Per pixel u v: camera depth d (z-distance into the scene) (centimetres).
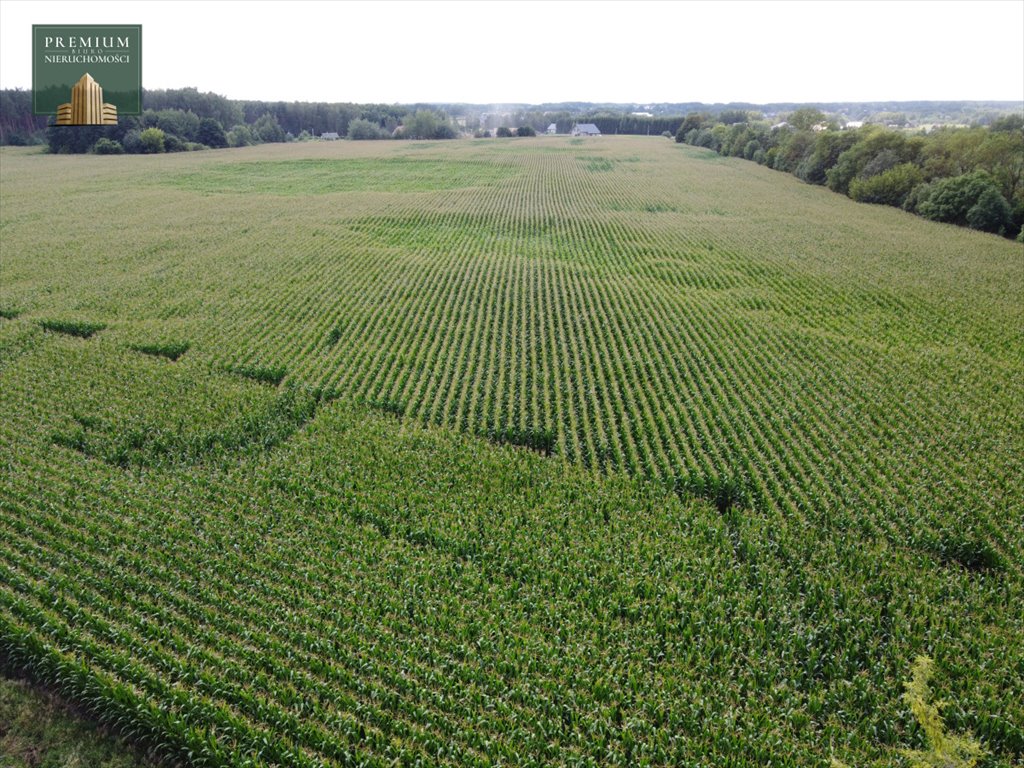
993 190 8312
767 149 15912
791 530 2802
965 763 1759
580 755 1800
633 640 2186
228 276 6122
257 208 9325
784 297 5806
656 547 2627
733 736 1848
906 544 2781
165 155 16025
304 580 2411
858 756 1820
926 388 4141
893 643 2184
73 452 3266
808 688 2067
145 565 2442
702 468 3284
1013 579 2578
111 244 7188
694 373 4325
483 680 2014
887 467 3316
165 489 2955
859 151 11150
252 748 1809
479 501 2922
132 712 1883
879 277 6372
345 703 1928
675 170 14400
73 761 1802
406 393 3950
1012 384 4197
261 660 2055
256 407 3731
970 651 2191
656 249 7456
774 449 3491
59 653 2003
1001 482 3206
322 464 3197
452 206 9825
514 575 2508
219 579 2386
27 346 4484
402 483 3056
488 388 4059
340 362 4444
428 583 2403
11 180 11681
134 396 3831
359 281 6075
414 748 1820
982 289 6019
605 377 4291
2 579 2366
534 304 5575
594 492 3016
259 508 2872
